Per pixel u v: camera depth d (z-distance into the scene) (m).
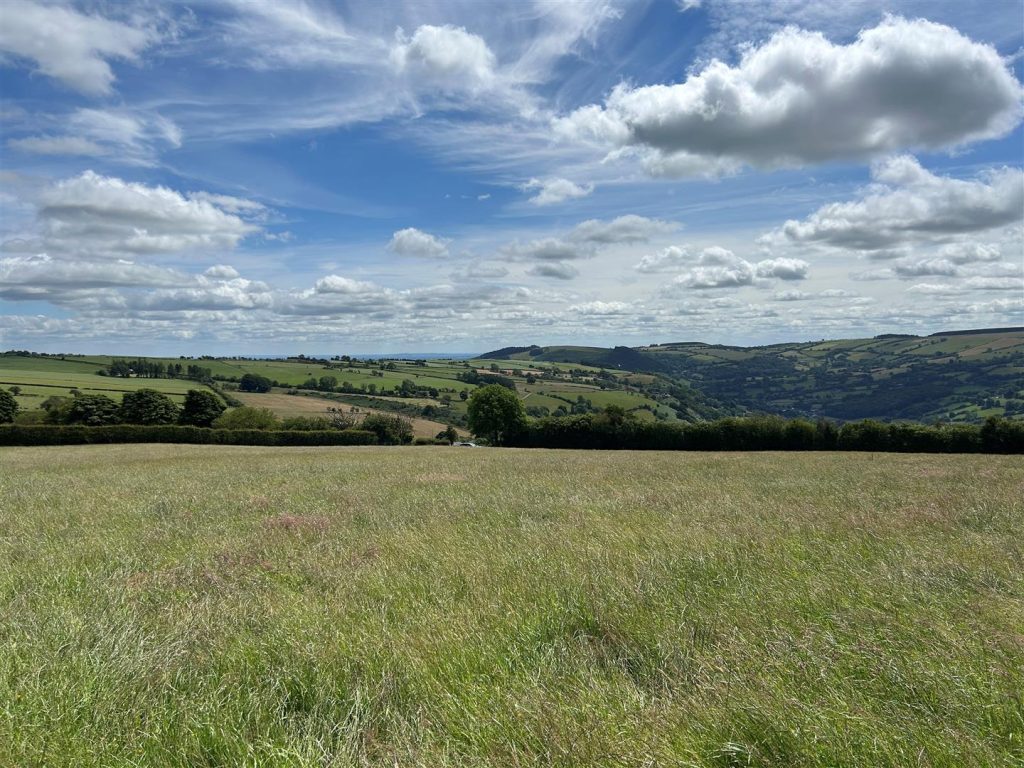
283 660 4.62
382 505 14.04
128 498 16.00
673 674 4.27
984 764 2.93
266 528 11.02
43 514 13.08
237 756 3.32
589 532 9.84
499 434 64.94
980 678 3.82
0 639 5.16
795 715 3.41
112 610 5.86
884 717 3.43
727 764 3.12
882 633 4.73
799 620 5.19
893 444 45.72
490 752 3.29
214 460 35.25
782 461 31.86
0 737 3.42
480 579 6.87
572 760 3.14
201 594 6.82
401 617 5.69
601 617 5.38
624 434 55.81
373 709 3.90
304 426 74.12
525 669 4.35
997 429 41.91
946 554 7.54
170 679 4.34
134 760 3.30
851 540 8.59
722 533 9.45
